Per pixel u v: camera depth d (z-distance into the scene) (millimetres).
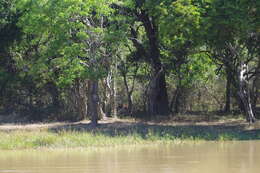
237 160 30312
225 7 48750
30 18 51500
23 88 69812
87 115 65062
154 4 53156
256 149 35812
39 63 54875
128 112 70812
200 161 30125
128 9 60469
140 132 47188
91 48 51781
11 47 65125
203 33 49906
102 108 68562
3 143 39469
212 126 53562
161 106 66312
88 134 43500
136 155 33406
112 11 52344
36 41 59906
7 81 66062
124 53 69312
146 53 65562
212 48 58406
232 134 44719
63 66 54406
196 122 58781
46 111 69000
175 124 56281
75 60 51250
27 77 65562
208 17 49219
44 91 70562
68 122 61781
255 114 67250
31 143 39562
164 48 66250
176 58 64125
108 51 55938
